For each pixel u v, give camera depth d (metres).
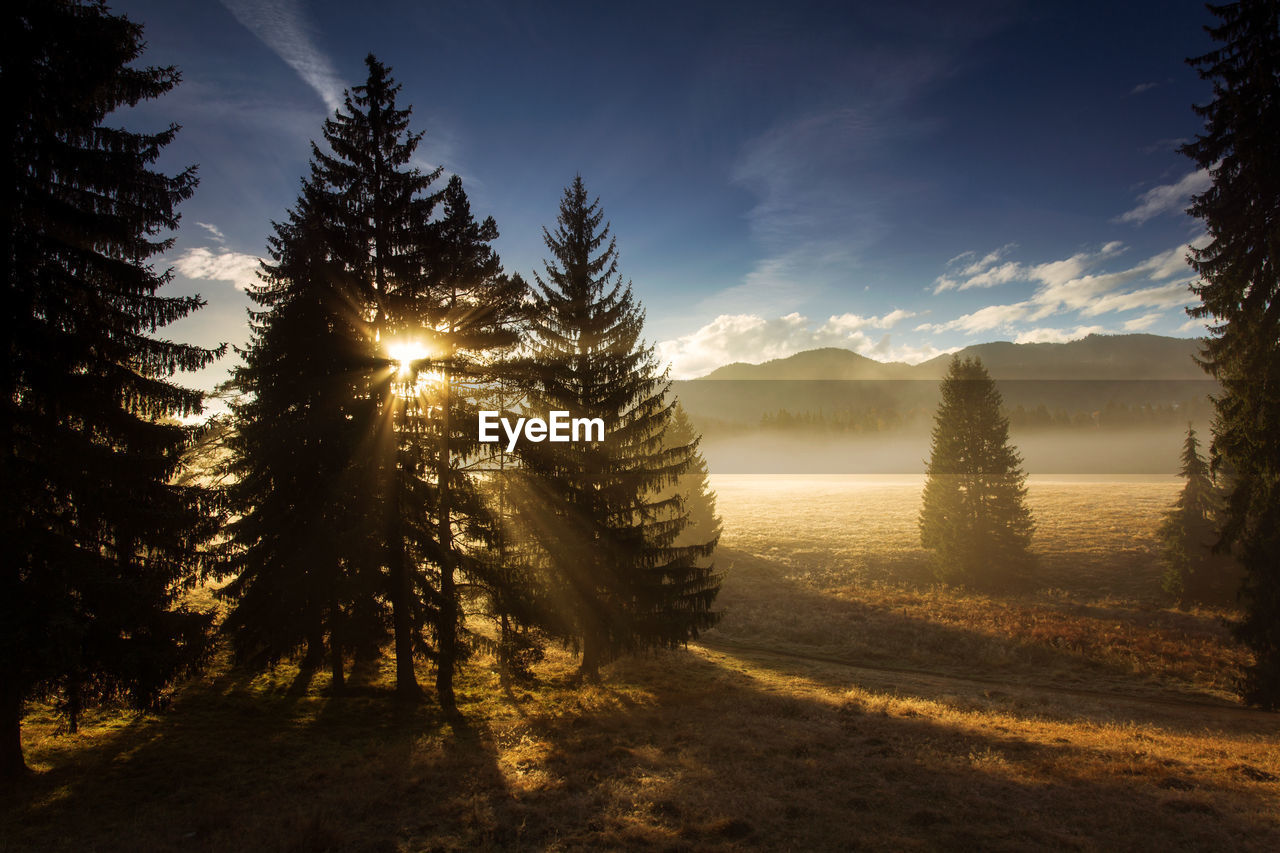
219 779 10.72
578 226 20.02
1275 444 16.38
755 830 8.64
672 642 19.64
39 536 9.34
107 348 10.17
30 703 13.09
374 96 15.39
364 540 13.83
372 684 17.38
